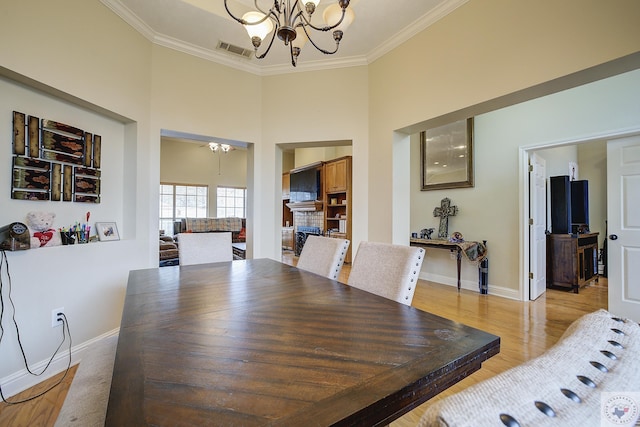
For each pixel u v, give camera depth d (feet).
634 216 9.03
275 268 6.24
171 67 9.51
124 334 2.88
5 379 5.64
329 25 5.83
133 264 8.48
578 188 15.60
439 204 14.42
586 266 13.96
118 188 8.61
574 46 5.57
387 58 9.68
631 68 5.42
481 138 12.77
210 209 30.32
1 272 5.60
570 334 1.38
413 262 4.51
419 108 8.59
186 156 29.32
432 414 0.82
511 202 11.84
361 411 1.78
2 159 6.02
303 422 1.66
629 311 9.03
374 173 10.18
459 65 7.55
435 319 3.30
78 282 6.97
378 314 3.46
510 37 6.51
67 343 6.71
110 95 7.78
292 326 3.09
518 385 0.95
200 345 2.63
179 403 1.82
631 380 0.98
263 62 10.74
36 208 6.56
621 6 5.05
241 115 10.85
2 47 5.57
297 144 11.28
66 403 3.03
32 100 6.48
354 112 10.55
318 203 21.88
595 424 0.81
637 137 9.09
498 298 11.75
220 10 8.30
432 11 8.00
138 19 8.41
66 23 6.69
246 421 1.66
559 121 10.62
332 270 5.88
